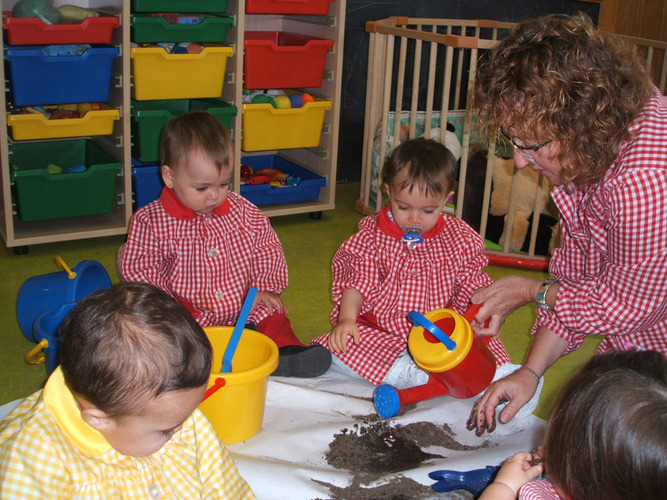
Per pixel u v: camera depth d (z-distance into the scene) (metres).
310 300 2.20
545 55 0.92
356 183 3.57
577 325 1.18
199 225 1.66
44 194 2.38
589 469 0.70
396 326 1.63
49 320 1.57
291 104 2.77
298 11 2.64
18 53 2.16
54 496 0.83
